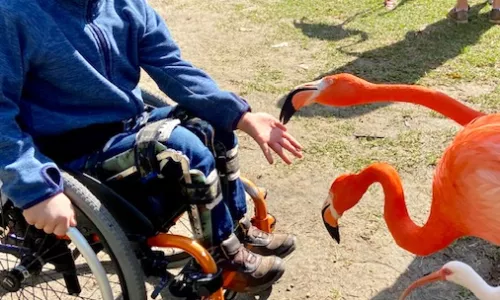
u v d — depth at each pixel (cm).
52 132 182
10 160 164
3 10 166
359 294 229
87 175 181
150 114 201
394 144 312
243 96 366
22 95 180
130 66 196
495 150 171
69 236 171
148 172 180
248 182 229
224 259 197
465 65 383
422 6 475
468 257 243
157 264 188
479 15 452
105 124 186
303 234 260
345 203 205
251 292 216
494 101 343
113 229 173
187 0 517
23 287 221
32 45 170
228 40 439
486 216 176
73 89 180
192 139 183
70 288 200
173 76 203
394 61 394
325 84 204
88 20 183
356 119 335
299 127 330
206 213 186
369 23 452
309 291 231
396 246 250
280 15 475
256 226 234
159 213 190
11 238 194
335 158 305
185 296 188
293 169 300
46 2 175
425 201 274
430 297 226
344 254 247
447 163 182
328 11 478
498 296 174
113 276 238
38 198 162
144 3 206
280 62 404
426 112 337
